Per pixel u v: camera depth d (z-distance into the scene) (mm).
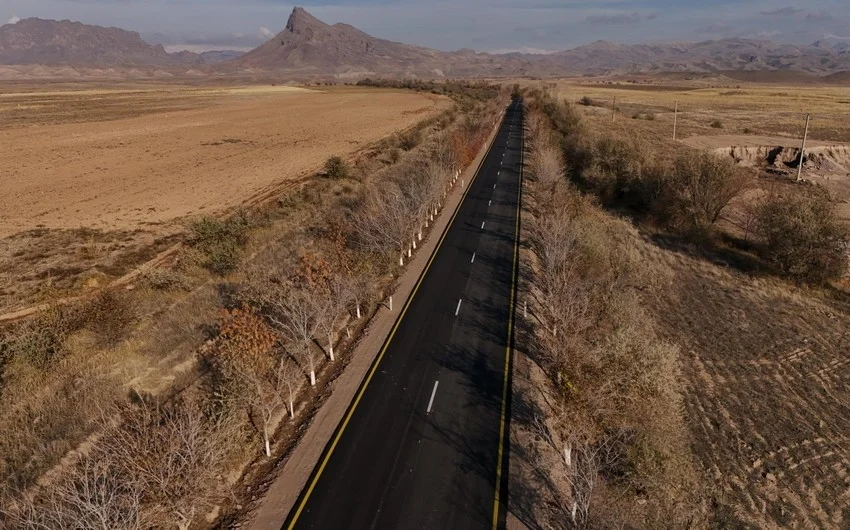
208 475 13859
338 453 16953
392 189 38531
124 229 38344
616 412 17984
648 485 15797
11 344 20766
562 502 15109
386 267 31016
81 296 27750
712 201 40469
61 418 17219
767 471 17469
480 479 15875
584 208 41469
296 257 31500
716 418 20031
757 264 34469
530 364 22031
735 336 25844
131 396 18516
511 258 33875
